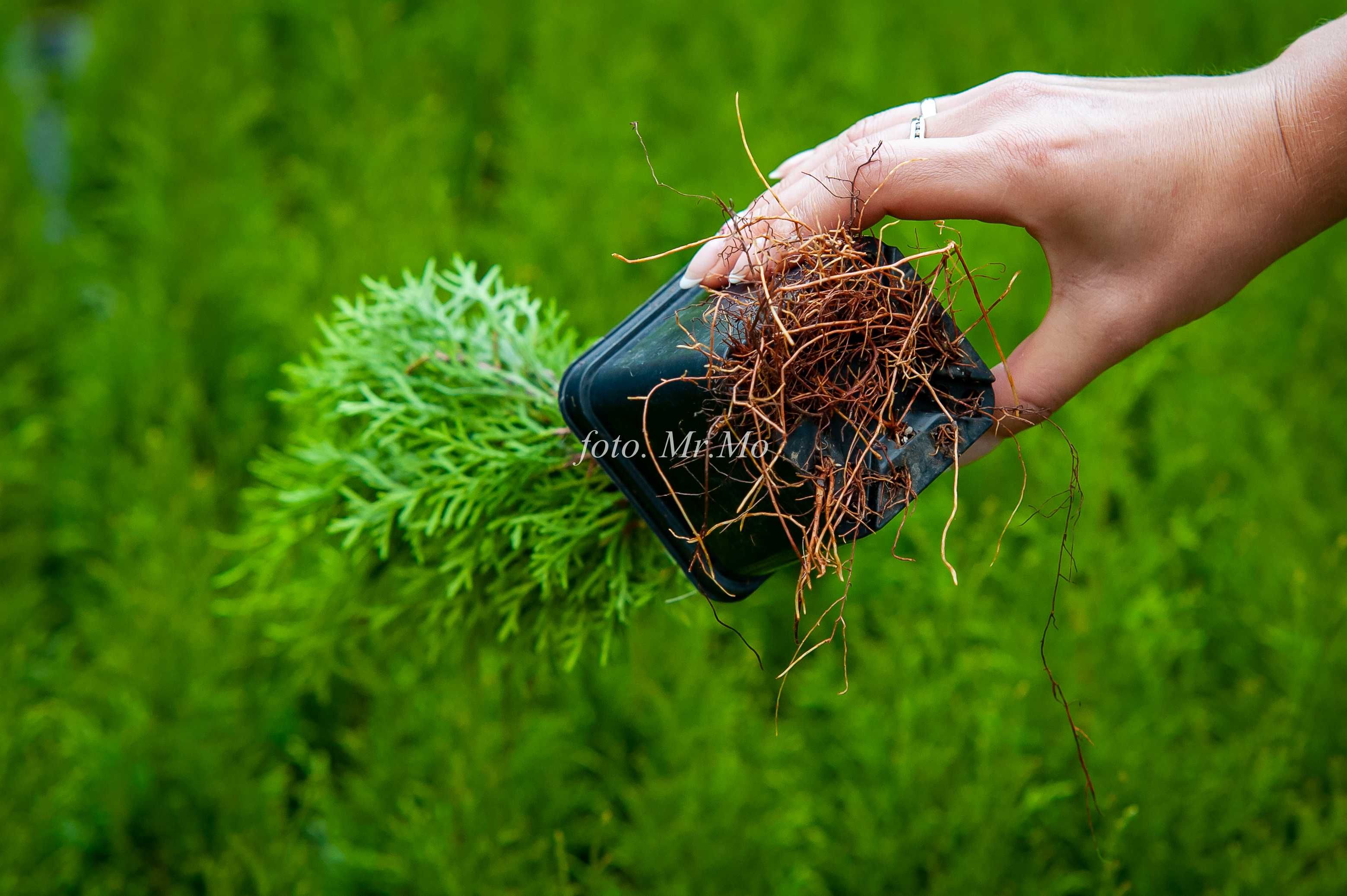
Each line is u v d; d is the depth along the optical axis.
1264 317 1.68
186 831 1.19
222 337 1.73
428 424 1.03
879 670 1.21
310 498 1.03
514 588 1.02
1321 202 0.95
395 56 2.12
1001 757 1.16
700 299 0.96
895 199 0.95
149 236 1.78
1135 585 1.25
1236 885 1.13
